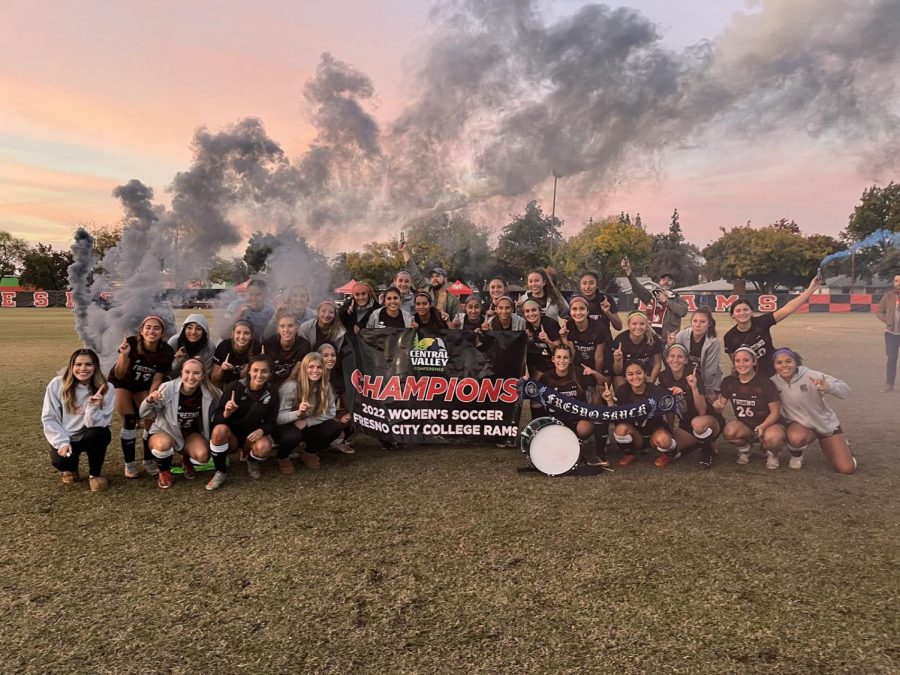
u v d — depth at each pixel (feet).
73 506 12.84
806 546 10.51
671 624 8.07
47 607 8.66
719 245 209.15
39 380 30.27
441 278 25.36
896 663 7.19
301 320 19.43
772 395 15.30
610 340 18.26
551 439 14.74
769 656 7.35
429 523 11.73
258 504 12.92
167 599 8.87
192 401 14.43
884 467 15.34
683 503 12.77
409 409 17.61
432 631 7.96
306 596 8.92
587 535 11.07
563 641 7.70
